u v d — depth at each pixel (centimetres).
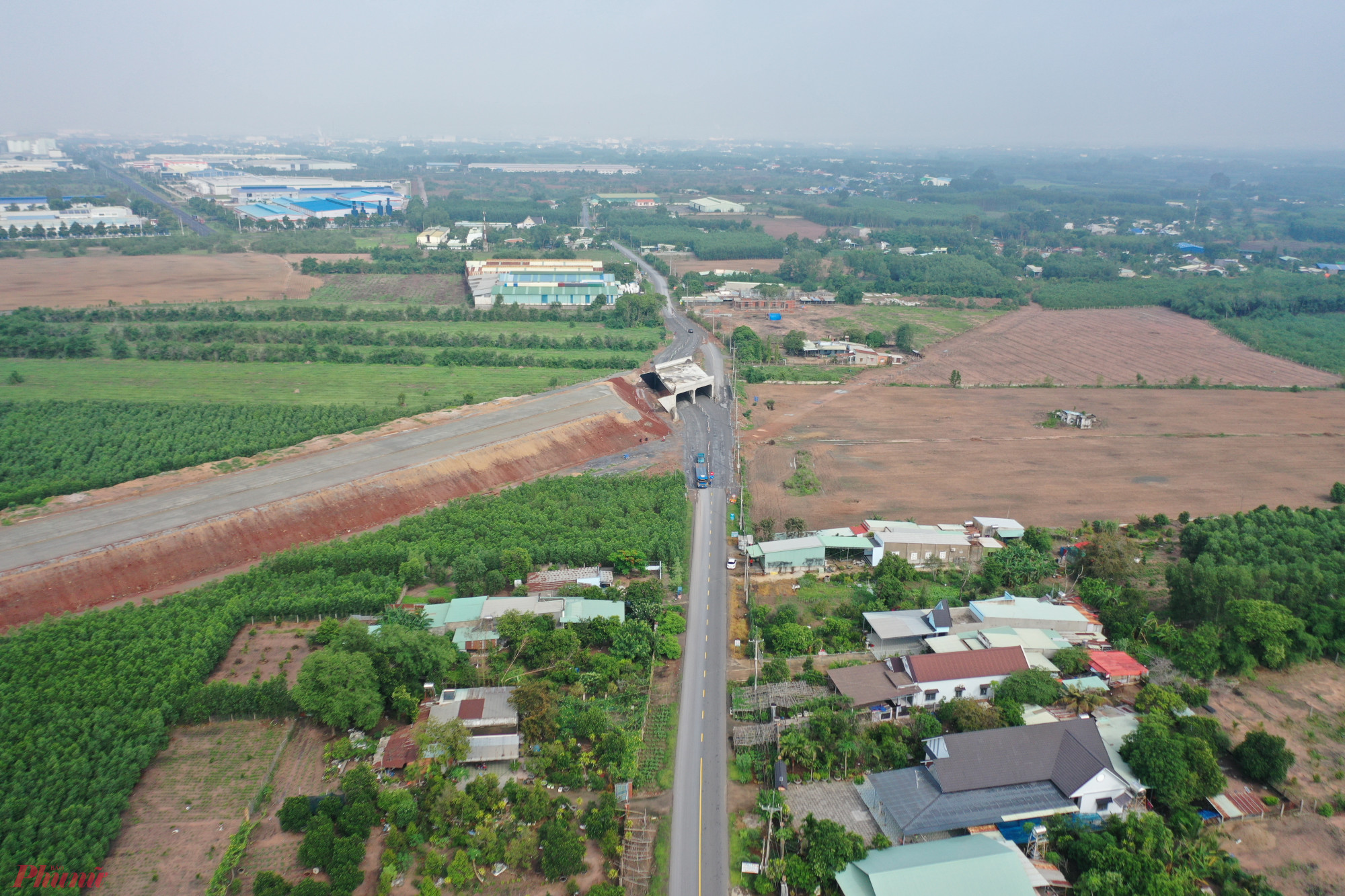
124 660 10644
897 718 10088
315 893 7419
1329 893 7675
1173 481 17888
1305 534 14425
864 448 19712
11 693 9931
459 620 11750
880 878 7431
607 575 13325
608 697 10500
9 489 15488
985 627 11781
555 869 7831
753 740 9588
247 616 12031
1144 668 10838
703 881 7862
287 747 9625
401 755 9256
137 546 13438
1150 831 7969
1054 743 8944
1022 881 7438
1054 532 15262
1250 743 9131
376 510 15588
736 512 16188
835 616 12425
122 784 8769
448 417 19738
